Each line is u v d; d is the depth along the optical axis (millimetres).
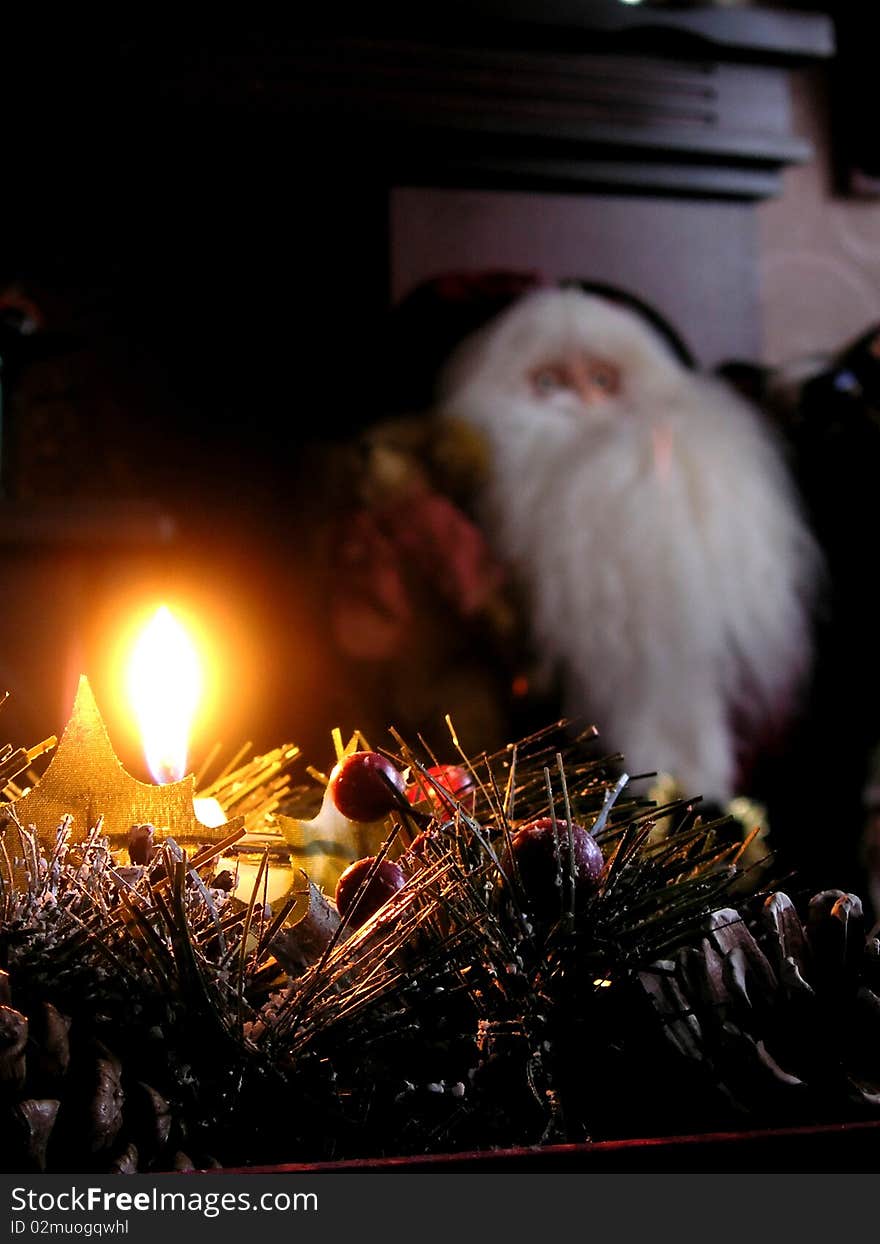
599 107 1175
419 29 1142
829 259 1292
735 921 313
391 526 1116
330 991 295
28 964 279
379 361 1142
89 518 896
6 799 365
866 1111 304
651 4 1176
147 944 284
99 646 899
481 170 1158
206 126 1099
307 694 1105
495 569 1114
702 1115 308
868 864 1128
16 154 1094
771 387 1215
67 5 1071
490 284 1157
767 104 1231
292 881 322
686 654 1121
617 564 1122
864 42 1289
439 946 297
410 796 346
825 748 1150
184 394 1126
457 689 1104
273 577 1117
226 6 1098
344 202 1148
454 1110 299
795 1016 308
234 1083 286
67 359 1106
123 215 1119
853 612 1161
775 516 1159
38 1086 271
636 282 1211
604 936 300
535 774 354
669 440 1150
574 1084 303
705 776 1114
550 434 1134
